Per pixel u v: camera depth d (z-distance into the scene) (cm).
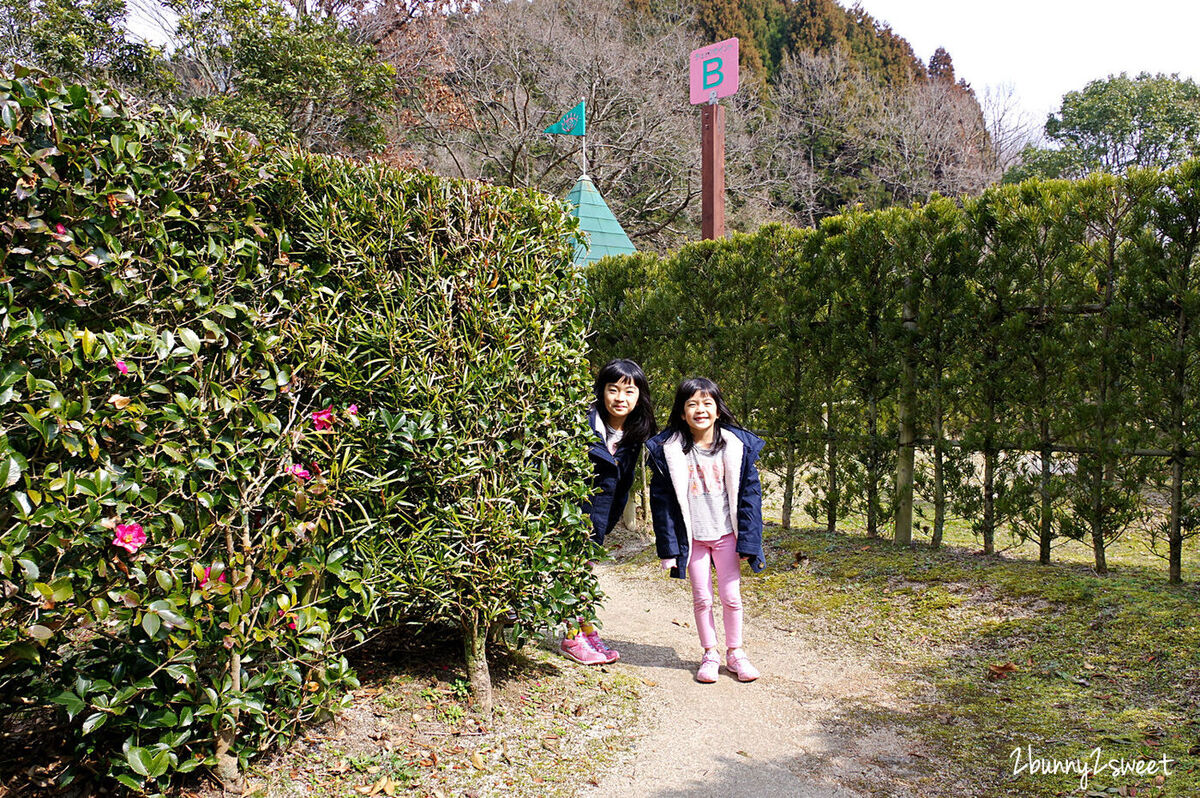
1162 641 361
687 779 286
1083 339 461
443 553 310
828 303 615
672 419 413
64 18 1381
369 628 310
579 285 390
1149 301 436
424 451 308
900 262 560
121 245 223
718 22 3544
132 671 235
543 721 328
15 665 232
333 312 295
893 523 627
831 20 3844
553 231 368
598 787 278
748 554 389
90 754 240
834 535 627
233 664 252
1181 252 423
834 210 3322
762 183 2894
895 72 3978
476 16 2609
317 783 266
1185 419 425
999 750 297
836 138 3306
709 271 691
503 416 328
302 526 262
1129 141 3103
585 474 371
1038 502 500
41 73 215
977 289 520
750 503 394
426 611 334
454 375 318
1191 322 421
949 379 528
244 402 251
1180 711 303
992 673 368
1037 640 391
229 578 245
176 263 242
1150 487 455
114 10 1468
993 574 481
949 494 552
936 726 325
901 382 564
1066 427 467
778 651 431
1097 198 458
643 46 2972
